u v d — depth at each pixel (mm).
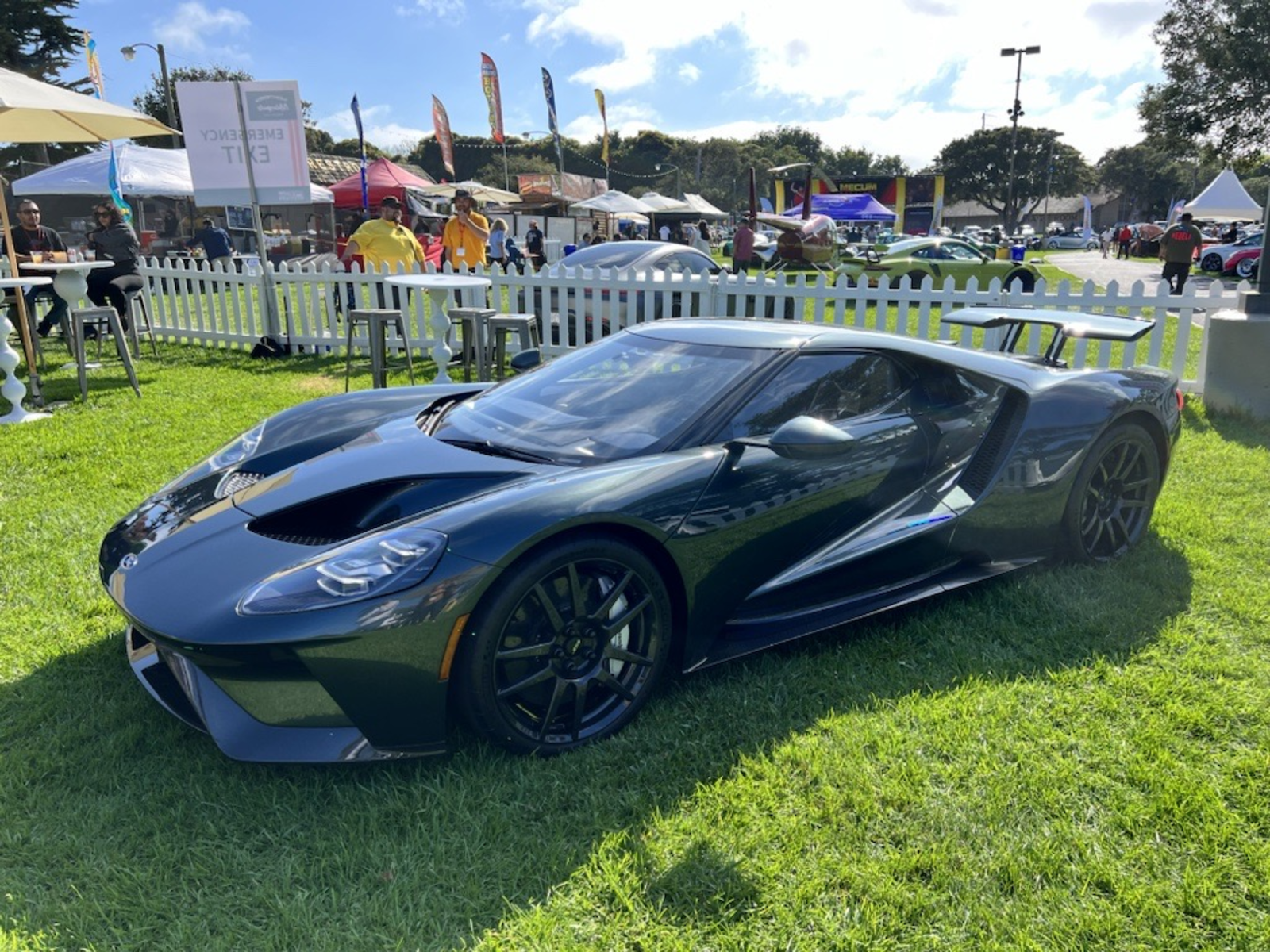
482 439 2949
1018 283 8039
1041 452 3326
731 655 2738
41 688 2795
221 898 1939
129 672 2891
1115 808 2199
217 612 2203
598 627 2463
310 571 2234
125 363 7160
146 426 6133
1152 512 3812
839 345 3102
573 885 1970
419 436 3045
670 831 2133
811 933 1839
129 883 1974
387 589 2172
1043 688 2748
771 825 2148
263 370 8656
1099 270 31750
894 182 44938
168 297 10820
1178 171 103750
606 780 2330
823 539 2908
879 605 3043
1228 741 2482
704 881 1975
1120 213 119688
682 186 95062
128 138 7746
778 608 2891
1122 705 2654
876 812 2182
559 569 2352
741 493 2676
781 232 17375
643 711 2650
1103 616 3199
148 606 2297
